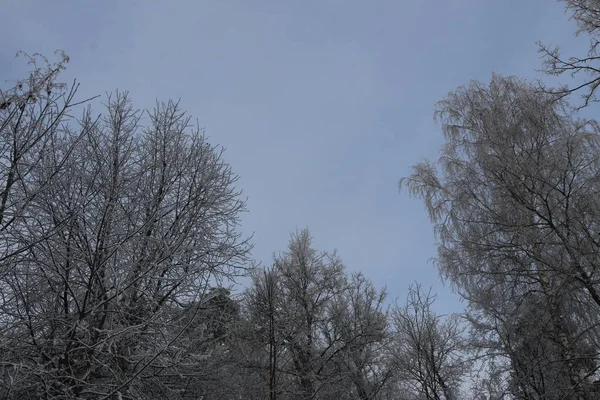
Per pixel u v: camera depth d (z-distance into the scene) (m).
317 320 13.03
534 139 10.21
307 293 13.52
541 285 10.10
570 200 9.00
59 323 6.40
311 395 10.85
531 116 10.41
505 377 9.40
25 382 6.02
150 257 7.47
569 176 9.20
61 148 6.88
